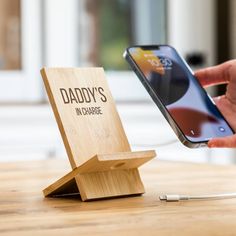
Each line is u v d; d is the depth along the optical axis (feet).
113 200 3.68
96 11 9.62
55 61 9.36
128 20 9.79
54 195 3.81
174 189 4.07
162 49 4.21
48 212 3.30
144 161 3.77
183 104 3.91
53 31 9.32
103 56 9.72
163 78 3.99
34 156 8.45
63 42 9.39
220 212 3.33
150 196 3.82
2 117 8.29
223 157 9.28
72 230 2.87
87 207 3.45
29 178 4.56
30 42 9.24
